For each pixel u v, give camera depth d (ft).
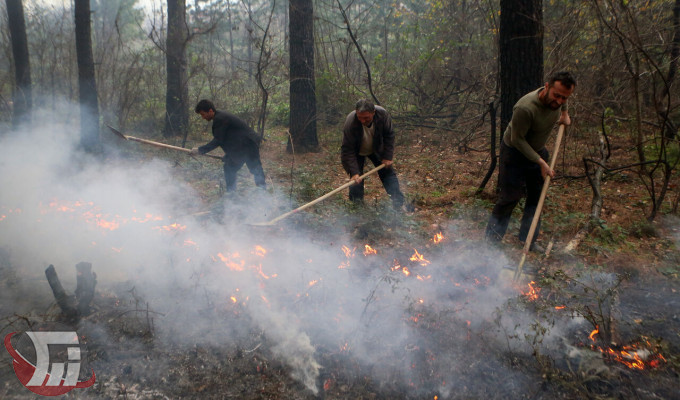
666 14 25.36
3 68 43.73
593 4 18.43
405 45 41.22
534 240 13.71
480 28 40.88
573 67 27.50
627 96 26.05
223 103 44.16
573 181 21.54
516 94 18.37
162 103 42.91
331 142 35.22
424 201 19.47
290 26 31.17
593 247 13.53
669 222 15.92
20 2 36.58
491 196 19.61
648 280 11.76
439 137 34.22
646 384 8.07
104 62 38.91
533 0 17.49
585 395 7.86
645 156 23.04
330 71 38.81
